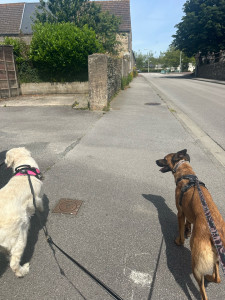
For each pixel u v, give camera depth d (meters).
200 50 40.03
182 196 2.86
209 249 2.13
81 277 2.57
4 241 2.36
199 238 2.22
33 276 2.57
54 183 4.50
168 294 2.41
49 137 7.15
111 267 2.70
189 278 2.60
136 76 45.72
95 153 5.99
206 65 40.50
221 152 6.19
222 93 18.27
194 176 3.01
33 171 3.29
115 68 14.80
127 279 2.56
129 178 4.77
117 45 24.06
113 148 6.36
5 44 14.93
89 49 14.62
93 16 18.64
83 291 2.42
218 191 4.29
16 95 15.29
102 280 2.54
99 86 10.48
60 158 5.63
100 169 5.13
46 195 4.10
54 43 14.03
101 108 10.75
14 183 2.91
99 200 3.99
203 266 2.13
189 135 7.56
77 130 7.85
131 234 3.23
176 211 3.77
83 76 15.55
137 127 8.35
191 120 9.46
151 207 3.85
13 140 6.87
